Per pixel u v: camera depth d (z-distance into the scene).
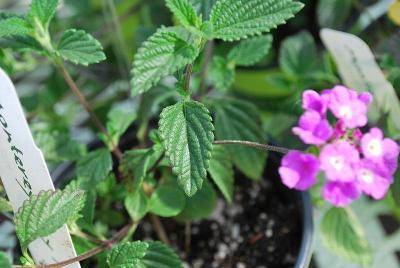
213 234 0.33
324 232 0.31
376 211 0.37
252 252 0.32
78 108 0.39
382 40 0.34
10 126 0.24
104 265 0.28
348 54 0.30
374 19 0.36
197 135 0.25
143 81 0.25
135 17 0.41
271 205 0.33
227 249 0.33
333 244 0.31
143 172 0.27
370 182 0.24
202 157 0.24
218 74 0.31
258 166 0.32
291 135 0.34
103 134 0.30
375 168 0.25
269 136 0.33
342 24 0.39
